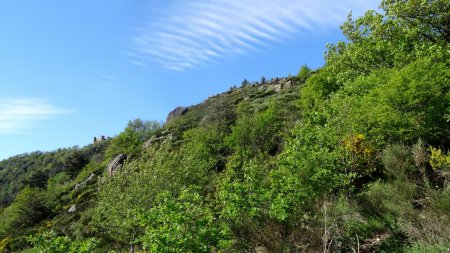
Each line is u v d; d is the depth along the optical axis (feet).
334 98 42.83
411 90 30.76
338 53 59.62
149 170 52.54
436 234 18.02
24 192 151.74
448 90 32.27
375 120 32.99
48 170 297.12
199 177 58.39
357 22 55.62
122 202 48.52
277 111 86.48
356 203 24.25
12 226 121.08
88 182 137.90
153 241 18.40
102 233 62.28
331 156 24.81
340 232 21.40
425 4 45.57
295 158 25.03
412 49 45.91
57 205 126.21
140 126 257.75
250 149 70.85
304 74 160.15
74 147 376.68
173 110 246.88
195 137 91.50
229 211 22.41
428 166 26.55
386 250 19.25
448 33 46.50
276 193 24.52
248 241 22.56
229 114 119.85
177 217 18.21
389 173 26.53
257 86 219.61
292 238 21.99
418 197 23.09
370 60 51.42
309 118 34.55
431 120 30.45
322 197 24.35
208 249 18.10
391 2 51.57
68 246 18.94
